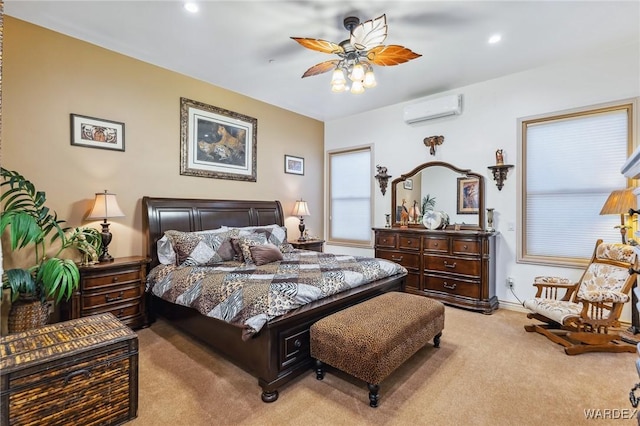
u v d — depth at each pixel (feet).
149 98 11.78
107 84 10.71
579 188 11.46
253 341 6.93
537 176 12.27
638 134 10.24
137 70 11.45
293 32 9.61
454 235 12.80
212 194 13.80
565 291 11.58
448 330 10.42
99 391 5.46
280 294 7.13
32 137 9.25
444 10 8.51
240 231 12.55
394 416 6.14
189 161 12.98
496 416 6.13
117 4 8.36
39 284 8.38
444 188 14.40
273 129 16.30
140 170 11.58
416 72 12.37
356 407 6.42
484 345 9.27
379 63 9.12
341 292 8.44
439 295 13.25
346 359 6.66
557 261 11.70
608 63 10.73
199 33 9.75
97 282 9.41
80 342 5.53
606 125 10.94
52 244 9.61
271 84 13.73
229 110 14.33
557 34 9.70
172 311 9.88
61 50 9.74
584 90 11.16
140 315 10.39
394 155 16.28
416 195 15.34
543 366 8.03
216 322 8.04
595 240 11.20
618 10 8.50
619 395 6.77
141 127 11.58
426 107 14.37
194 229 12.54
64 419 5.11
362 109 17.04
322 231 19.21
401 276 10.66
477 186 13.44
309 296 7.50
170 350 8.96
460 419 6.06
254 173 15.40
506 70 12.23
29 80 9.19
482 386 7.15
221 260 11.09
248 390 7.02
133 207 11.41
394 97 15.19
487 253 12.19
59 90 9.73
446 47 10.46
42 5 8.43
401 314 7.66
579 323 8.81
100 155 10.59
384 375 6.41
